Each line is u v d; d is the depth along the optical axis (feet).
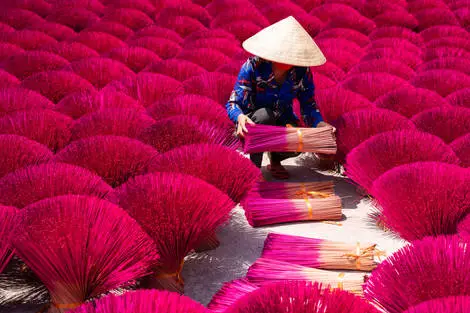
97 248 7.14
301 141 10.62
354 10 25.08
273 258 8.71
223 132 11.87
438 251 7.22
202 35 20.81
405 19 24.50
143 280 7.98
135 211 7.88
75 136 11.98
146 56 18.31
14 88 13.83
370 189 10.33
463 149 11.36
